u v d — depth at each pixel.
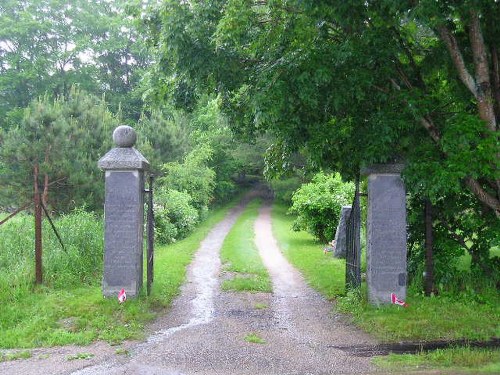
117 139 8.42
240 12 7.68
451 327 7.18
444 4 6.86
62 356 6.00
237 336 6.91
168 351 6.19
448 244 9.14
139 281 8.48
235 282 10.62
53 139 18.78
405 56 8.71
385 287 8.32
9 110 38.53
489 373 5.32
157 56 8.87
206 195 27.69
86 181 18.59
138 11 8.78
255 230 23.14
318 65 7.42
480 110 7.65
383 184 8.34
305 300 9.41
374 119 7.80
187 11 8.15
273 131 9.03
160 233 17.53
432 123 8.00
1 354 6.05
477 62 7.55
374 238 8.34
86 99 22.41
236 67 8.62
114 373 5.43
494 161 7.33
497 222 8.84
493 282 8.91
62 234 10.25
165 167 26.16
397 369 5.59
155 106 9.88
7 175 18.73
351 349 6.43
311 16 7.49
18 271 8.59
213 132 33.41
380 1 6.90
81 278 9.57
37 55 40.19
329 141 8.20
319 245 17.38
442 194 8.09
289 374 5.48
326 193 17.41
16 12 40.94
